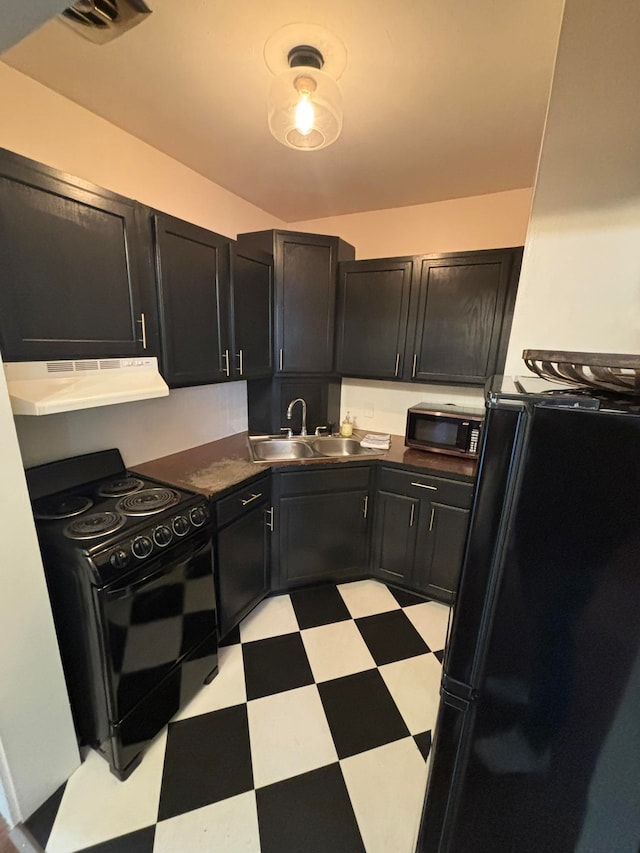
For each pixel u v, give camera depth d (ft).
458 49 3.84
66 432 5.48
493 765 2.43
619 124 2.69
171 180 6.34
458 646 2.36
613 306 3.01
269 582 7.40
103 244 4.50
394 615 7.07
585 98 2.71
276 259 7.54
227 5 3.37
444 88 4.44
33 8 2.19
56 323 4.12
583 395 2.14
